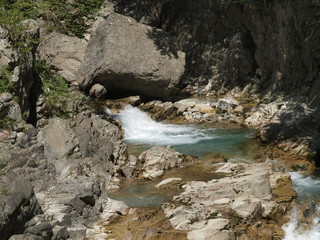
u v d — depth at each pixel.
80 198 8.84
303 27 17.42
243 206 8.98
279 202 9.48
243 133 16.03
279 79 19.27
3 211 6.66
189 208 8.97
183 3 25.78
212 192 9.73
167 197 9.97
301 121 14.22
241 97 21.69
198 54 25.19
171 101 21.28
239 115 18.38
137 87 20.42
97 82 20.11
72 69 20.69
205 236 7.98
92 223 8.84
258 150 13.77
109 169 11.34
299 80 17.91
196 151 14.01
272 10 20.02
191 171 11.72
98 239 8.13
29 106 11.17
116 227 8.64
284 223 8.87
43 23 20.94
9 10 11.55
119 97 20.69
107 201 9.56
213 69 24.28
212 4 24.28
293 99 16.94
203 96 22.89
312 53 16.69
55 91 12.47
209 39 24.75
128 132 16.89
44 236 7.36
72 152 10.48
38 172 9.08
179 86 24.08
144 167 11.74
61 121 10.76
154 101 20.22
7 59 10.01
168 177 11.34
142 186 10.84
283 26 18.89
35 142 9.92
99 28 21.23
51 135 10.41
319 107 14.41
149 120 18.39
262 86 21.16
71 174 9.77
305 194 10.05
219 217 8.62
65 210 8.45
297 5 17.75
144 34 21.23
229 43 23.75
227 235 8.01
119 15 21.28
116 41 20.20
